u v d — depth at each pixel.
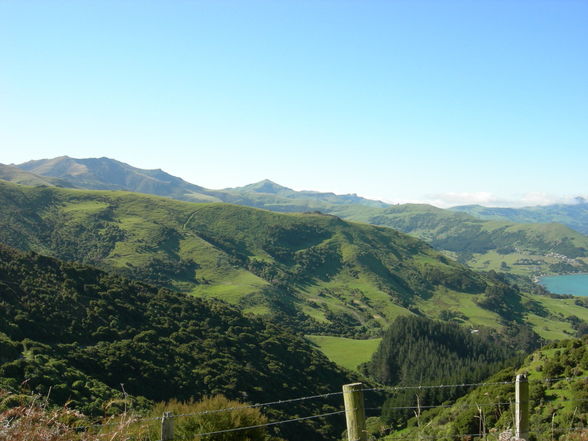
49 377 36.69
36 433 5.93
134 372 47.88
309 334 135.75
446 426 32.81
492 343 138.88
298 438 48.78
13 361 38.31
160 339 58.84
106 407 7.66
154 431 8.22
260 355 68.69
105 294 64.12
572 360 39.16
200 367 55.53
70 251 160.50
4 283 54.53
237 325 78.19
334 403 65.38
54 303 55.78
